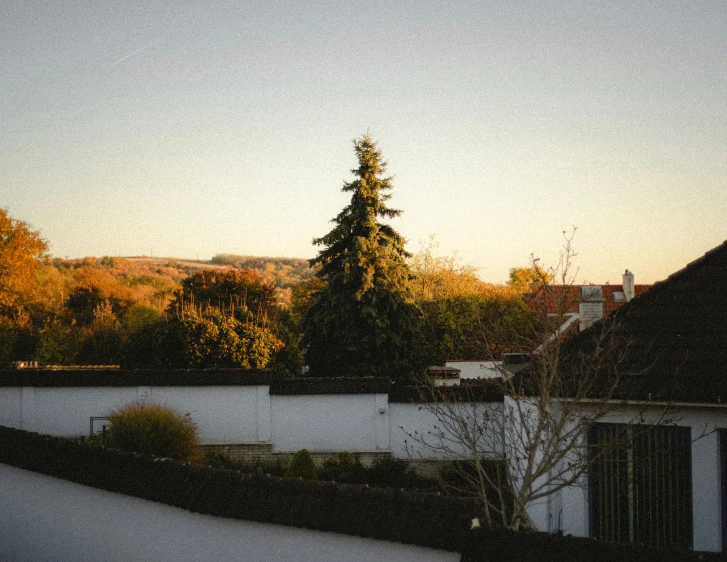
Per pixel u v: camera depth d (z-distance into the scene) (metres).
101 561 9.91
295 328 50.09
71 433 22.02
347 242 32.34
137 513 9.63
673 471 11.80
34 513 10.62
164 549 9.32
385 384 22.05
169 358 27.34
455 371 30.56
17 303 54.81
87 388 22.12
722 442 11.47
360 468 20.75
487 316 40.38
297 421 22.12
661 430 11.95
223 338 27.00
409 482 19.69
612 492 12.23
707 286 13.10
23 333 50.94
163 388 22.17
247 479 8.98
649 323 12.95
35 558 10.52
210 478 9.20
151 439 15.11
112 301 68.81
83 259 130.00
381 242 32.28
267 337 28.08
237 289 50.91
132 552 9.62
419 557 7.64
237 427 22.08
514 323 39.34
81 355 44.91
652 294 13.43
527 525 12.52
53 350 44.16
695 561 6.60
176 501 9.12
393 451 21.84
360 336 30.28
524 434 14.34
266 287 52.53
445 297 42.91
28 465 10.62
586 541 6.97
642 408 11.59
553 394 11.95
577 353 12.98
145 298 80.62
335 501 8.29
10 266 53.91
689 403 11.33
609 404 11.91
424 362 31.69
